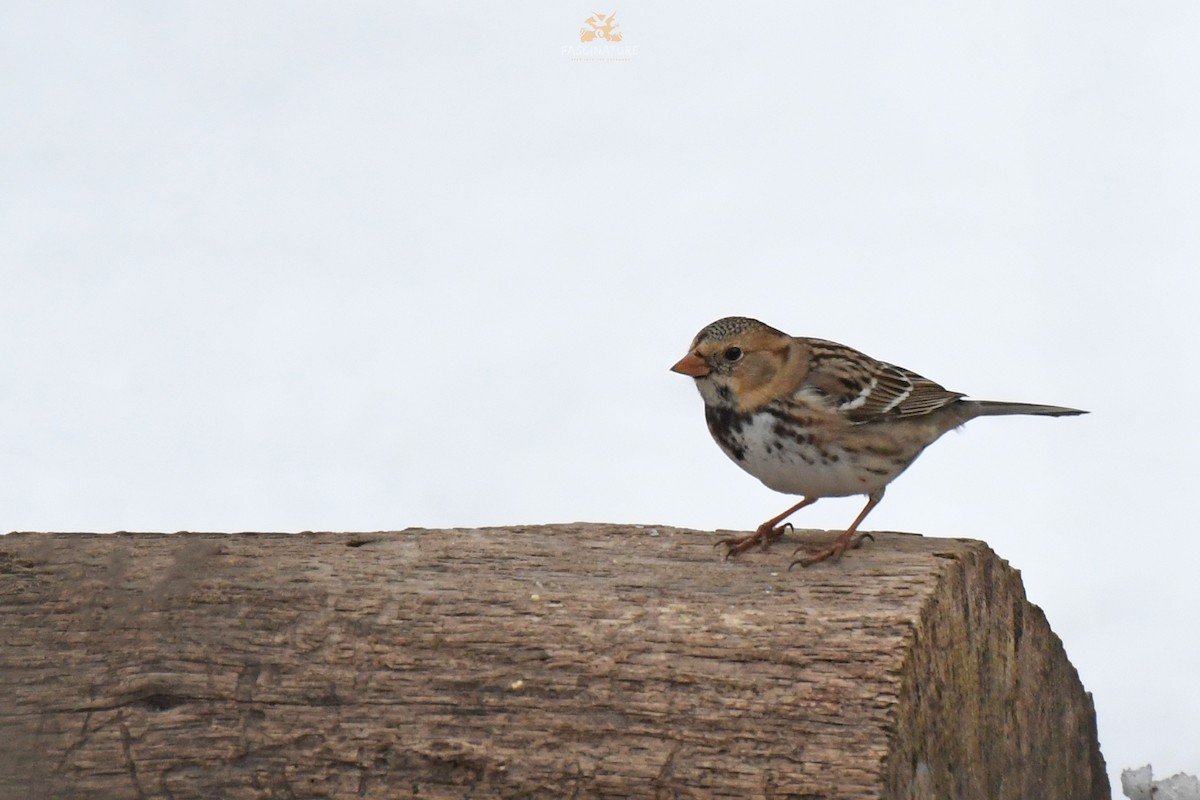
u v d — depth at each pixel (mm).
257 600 10930
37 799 10398
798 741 9586
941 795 10484
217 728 10438
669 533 12180
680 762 9680
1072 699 13055
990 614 11648
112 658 10781
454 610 10641
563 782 9805
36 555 11680
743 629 10172
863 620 10117
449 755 10016
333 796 10148
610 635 10273
